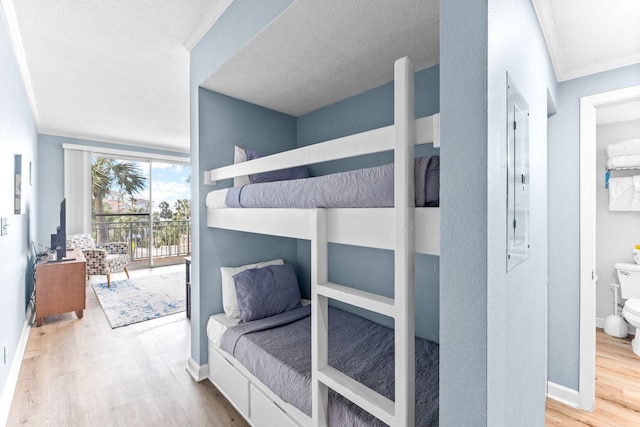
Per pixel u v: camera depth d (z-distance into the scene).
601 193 3.21
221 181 2.40
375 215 1.14
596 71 1.96
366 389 1.16
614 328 2.99
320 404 1.29
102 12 1.92
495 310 0.84
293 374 1.47
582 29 1.58
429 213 1.00
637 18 1.49
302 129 2.95
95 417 1.81
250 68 2.02
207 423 1.78
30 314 3.30
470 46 0.82
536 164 1.42
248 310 2.16
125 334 2.99
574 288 2.06
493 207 0.82
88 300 4.06
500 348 0.88
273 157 1.68
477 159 0.80
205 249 2.31
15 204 2.46
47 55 2.45
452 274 0.86
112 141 5.50
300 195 1.44
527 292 1.24
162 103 3.55
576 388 2.04
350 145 1.22
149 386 2.14
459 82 0.84
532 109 1.33
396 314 1.01
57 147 5.06
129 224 6.09
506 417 0.94
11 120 2.24
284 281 2.44
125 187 6.03
